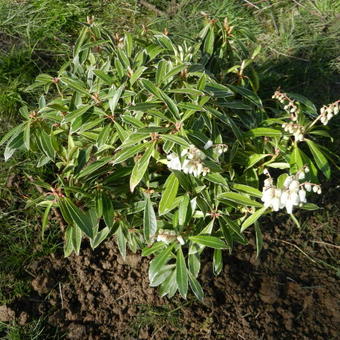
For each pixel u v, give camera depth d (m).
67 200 0.51
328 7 0.95
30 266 0.65
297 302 0.63
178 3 0.97
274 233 0.69
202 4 0.96
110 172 0.58
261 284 0.64
